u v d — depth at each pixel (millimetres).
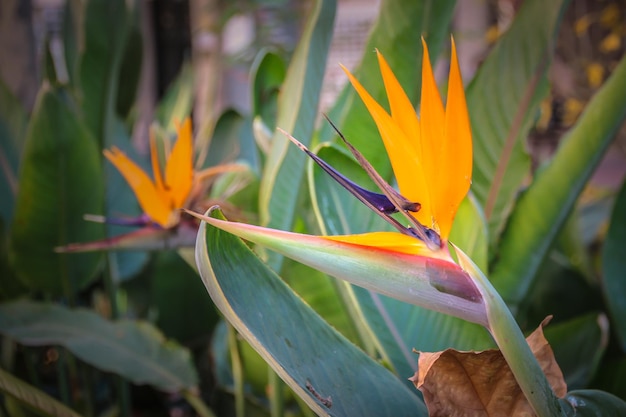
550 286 1115
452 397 526
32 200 1049
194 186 793
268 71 1025
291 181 750
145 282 1494
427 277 483
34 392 743
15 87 1909
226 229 494
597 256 1502
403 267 487
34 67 1945
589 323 890
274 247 492
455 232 754
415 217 500
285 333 564
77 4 1465
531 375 487
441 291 483
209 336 1289
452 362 519
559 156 813
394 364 689
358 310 690
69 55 1471
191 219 781
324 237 495
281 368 504
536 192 825
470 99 878
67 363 1378
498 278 850
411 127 499
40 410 746
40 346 1472
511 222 845
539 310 1116
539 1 822
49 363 1487
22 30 1914
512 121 859
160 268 1239
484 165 885
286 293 584
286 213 761
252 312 546
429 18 786
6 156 1353
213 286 503
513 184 878
